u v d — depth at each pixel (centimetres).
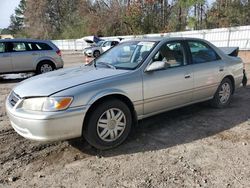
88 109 386
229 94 618
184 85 503
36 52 1187
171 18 3725
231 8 2836
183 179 336
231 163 371
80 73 446
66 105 369
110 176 347
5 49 1134
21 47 1165
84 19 5019
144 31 3641
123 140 429
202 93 548
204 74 540
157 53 473
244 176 340
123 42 552
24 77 1244
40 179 347
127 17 3694
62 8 6525
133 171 357
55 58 1227
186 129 491
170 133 475
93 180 340
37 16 6531
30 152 417
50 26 6525
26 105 381
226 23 2827
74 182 337
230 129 486
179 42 518
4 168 374
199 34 2083
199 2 3123
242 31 1806
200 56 550
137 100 438
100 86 398
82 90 383
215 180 333
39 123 362
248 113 571
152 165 370
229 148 414
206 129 489
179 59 508
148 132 481
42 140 371
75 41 4409
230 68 604
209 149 412
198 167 362
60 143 443
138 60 464
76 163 383
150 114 467
